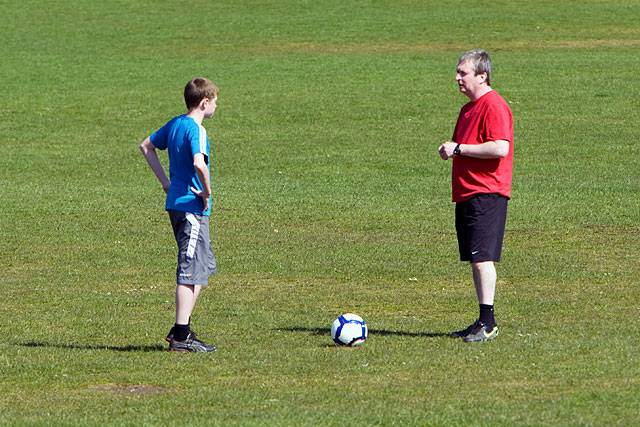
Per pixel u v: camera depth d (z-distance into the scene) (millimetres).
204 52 116125
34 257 42625
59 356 26344
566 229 47125
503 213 27906
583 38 118500
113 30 130250
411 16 134875
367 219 50781
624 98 88250
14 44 121438
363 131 79562
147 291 36312
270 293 35656
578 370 23906
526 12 134875
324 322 30969
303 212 52781
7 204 55719
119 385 23469
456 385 22781
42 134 80625
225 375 24219
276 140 77125
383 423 19859
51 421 20406
